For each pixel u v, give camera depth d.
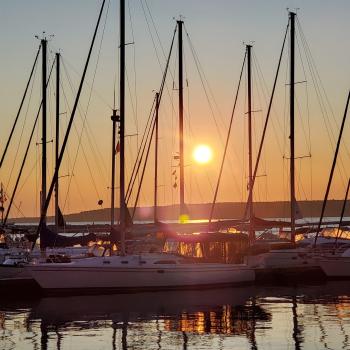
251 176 86.12
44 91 84.81
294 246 80.12
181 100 83.75
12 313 54.72
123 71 65.56
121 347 42.19
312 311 55.09
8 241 82.75
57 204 85.12
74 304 59.03
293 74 85.31
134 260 65.44
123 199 65.75
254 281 71.62
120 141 65.69
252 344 42.56
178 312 54.69
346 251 80.06
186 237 70.62
